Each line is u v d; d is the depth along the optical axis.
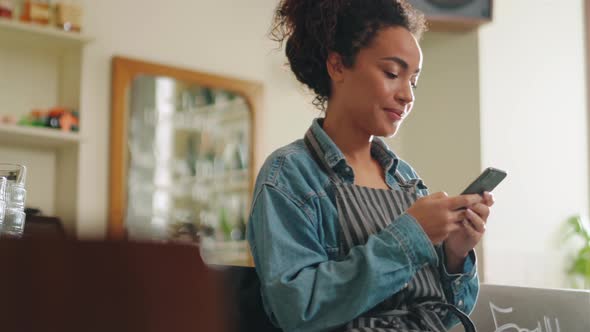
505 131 4.28
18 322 0.46
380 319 1.24
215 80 4.01
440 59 4.30
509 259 4.27
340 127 1.40
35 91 3.75
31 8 3.59
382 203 1.33
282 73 4.21
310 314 1.17
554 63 4.52
